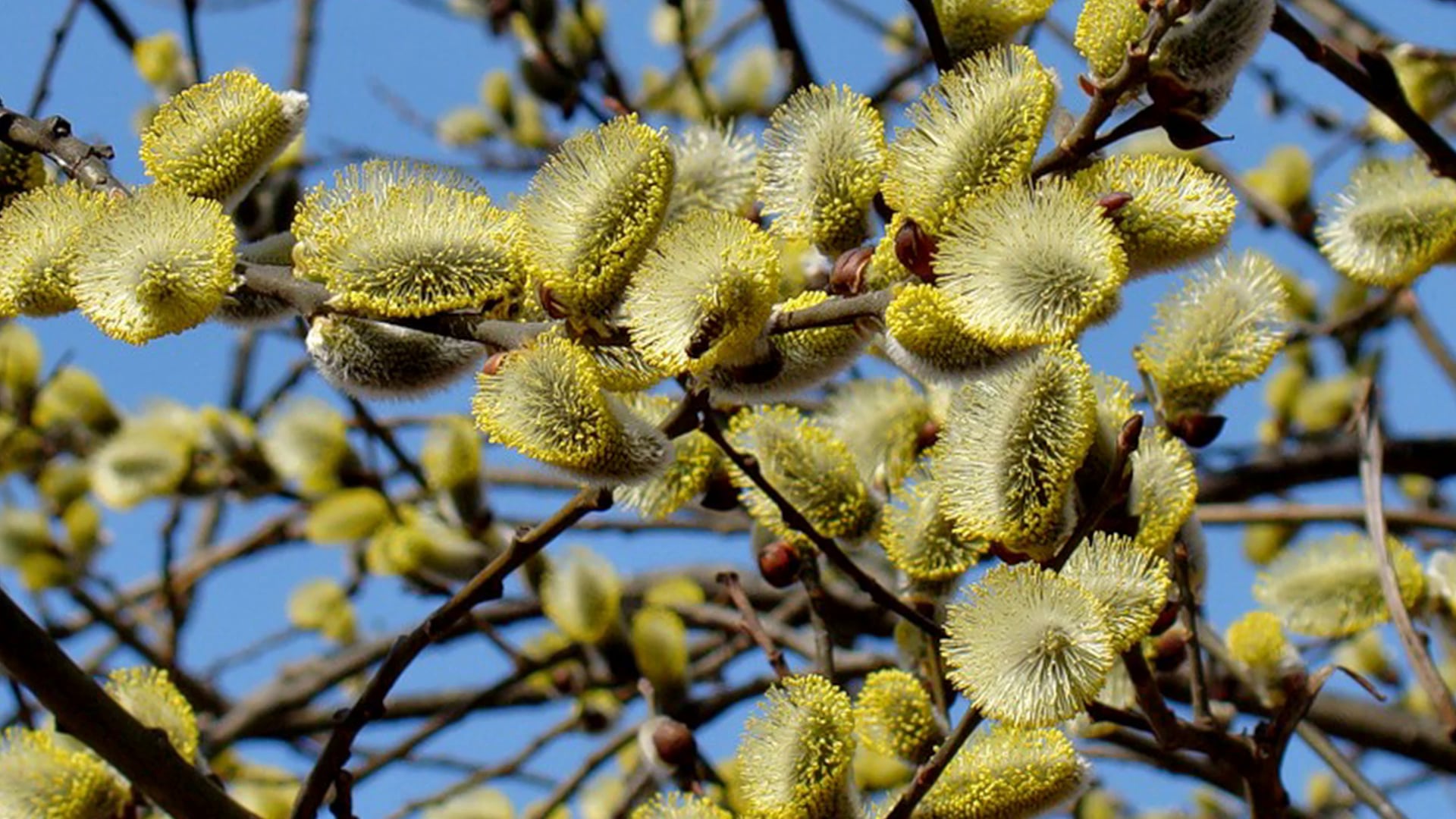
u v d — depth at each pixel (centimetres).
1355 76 96
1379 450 101
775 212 84
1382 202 97
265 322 85
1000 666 82
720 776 103
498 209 83
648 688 108
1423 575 103
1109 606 83
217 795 90
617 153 81
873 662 114
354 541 133
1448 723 97
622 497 94
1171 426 91
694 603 138
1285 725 93
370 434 133
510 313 84
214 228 83
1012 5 89
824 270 89
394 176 83
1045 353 84
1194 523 94
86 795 92
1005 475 85
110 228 83
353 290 82
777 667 99
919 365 80
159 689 94
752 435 95
